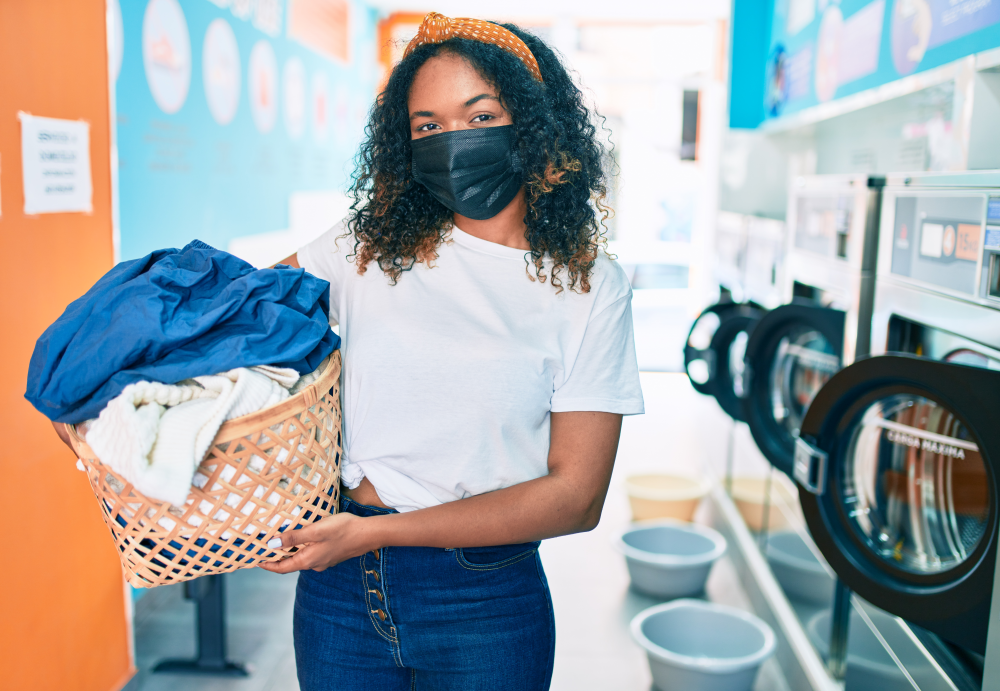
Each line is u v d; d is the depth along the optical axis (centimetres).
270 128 430
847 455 174
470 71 112
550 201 118
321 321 110
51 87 180
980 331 145
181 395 95
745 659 210
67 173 187
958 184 157
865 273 199
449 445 114
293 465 99
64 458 189
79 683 198
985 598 131
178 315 101
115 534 98
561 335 117
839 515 170
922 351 180
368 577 117
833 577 204
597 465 117
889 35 239
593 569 309
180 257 112
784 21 368
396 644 118
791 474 241
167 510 93
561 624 267
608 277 120
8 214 166
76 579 196
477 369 113
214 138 354
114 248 210
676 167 704
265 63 419
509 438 115
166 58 304
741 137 380
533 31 128
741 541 301
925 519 166
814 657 215
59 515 187
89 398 99
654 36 670
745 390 256
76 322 99
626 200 710
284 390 100
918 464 166
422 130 116
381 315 118
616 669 240
